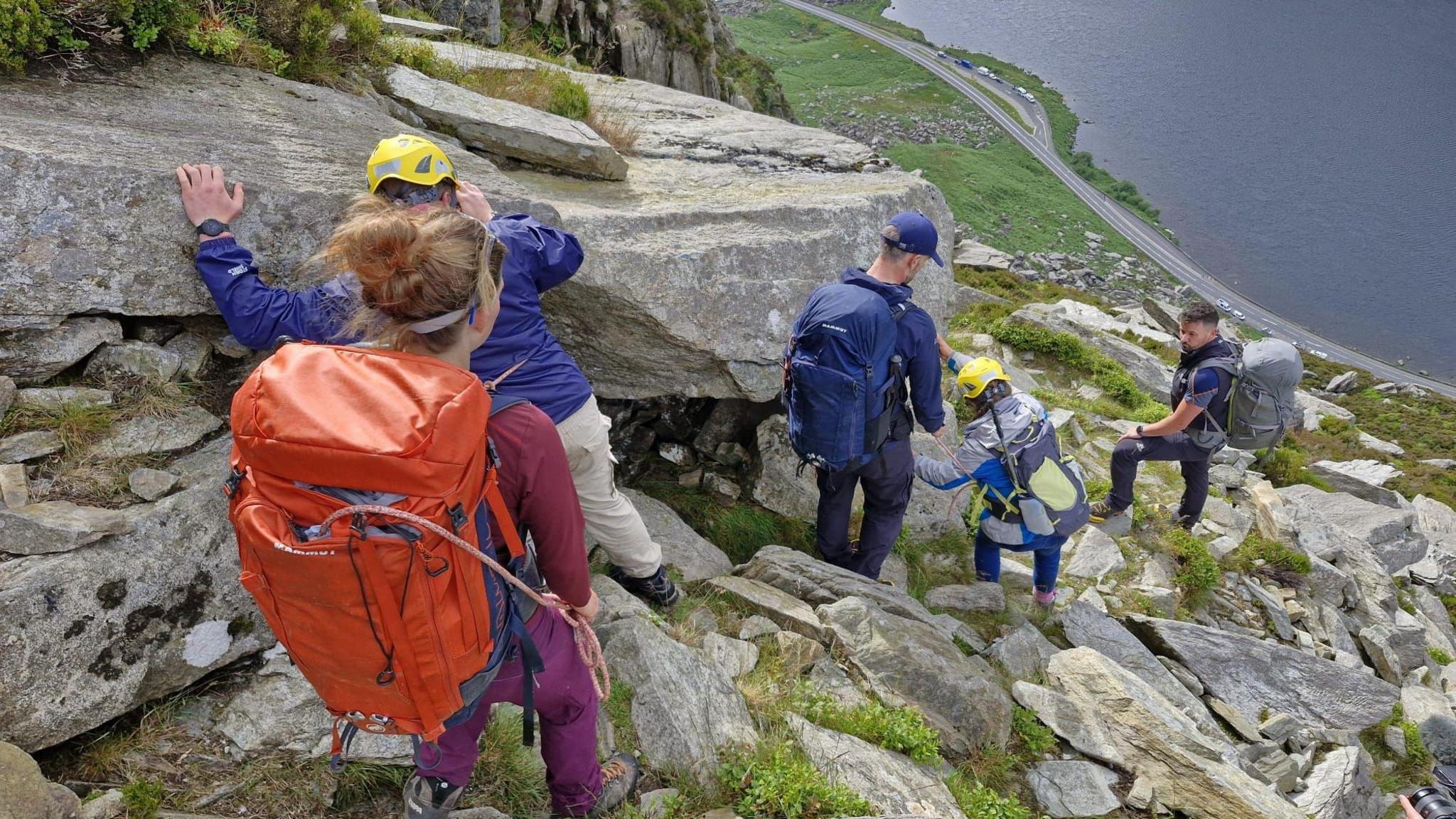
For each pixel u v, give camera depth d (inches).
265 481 71.9
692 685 149.4
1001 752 185.2
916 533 269.9
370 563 68.7
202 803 111.3
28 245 123.4
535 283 134.4
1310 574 330.6
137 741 117.0
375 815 117.9
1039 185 6048.2
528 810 123.3
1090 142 7194.9
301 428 68.6
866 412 192.4
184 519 123.8
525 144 237.9
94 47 164.4
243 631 129.1
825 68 7431.1
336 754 88.8
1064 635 253.8
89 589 112.6
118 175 127.9
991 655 221.9
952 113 6806.1
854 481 217.0
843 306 186.2
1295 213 6732.3
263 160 151.5
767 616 193.8
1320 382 2655.0
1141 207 6274.6
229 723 121.4
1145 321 829.8
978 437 225.3
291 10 208.8
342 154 167.8
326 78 211.8
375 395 70.4
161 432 135.2
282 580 71.2
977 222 5383.9
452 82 276.5
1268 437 283.3
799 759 144.9
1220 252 5964.6
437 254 72.9
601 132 297.6
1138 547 314.2
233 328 123.4
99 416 131.1
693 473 248.5
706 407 262.2
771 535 239.5
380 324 77.2
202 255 125.9
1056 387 479.8
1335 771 231.8
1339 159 7775.6
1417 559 439.8
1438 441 1871.3
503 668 88.3
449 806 100.7
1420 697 294.5
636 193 246.5
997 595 249.4
